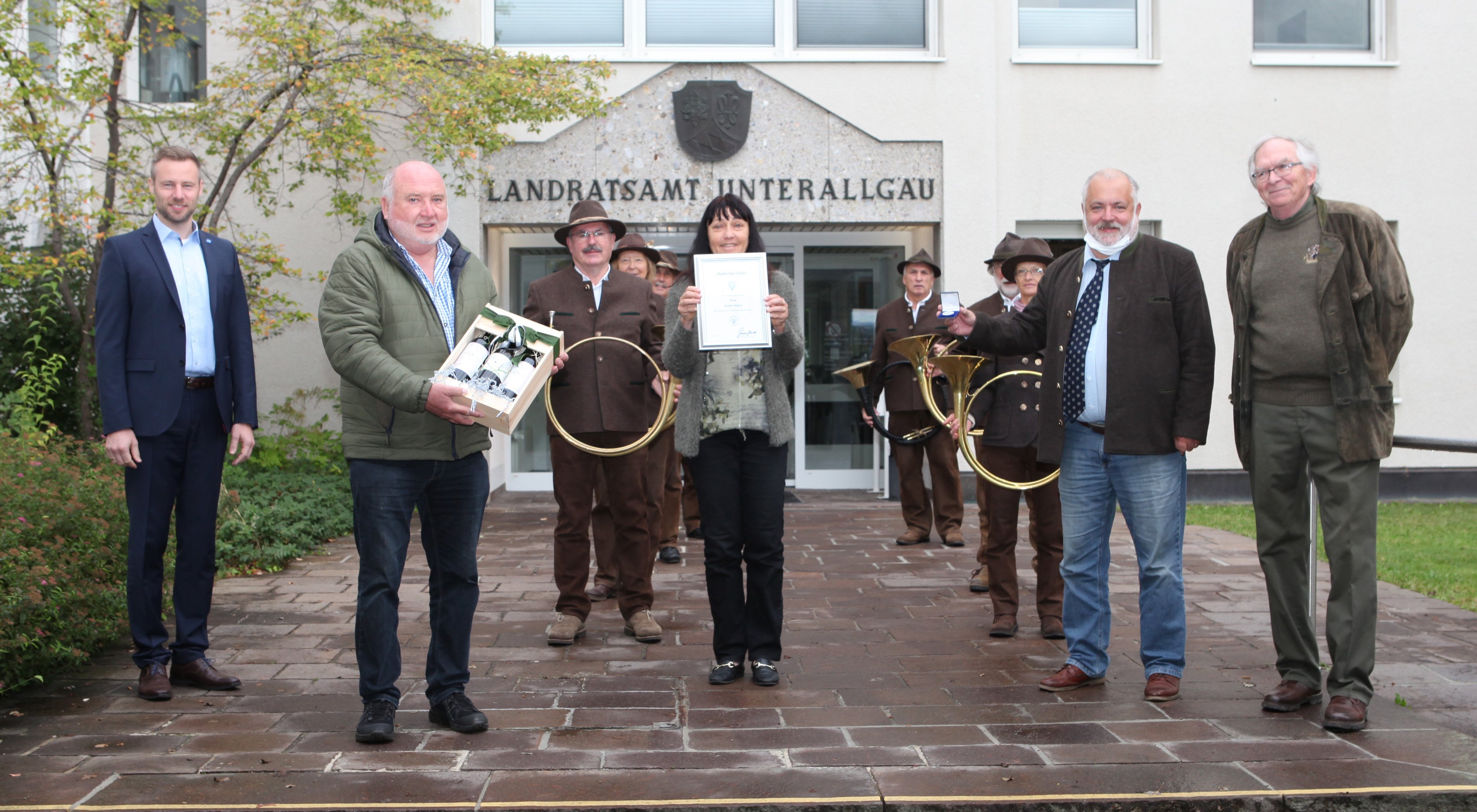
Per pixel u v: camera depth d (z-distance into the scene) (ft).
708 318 12.88
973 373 15.72
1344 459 11.78
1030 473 16.20
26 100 23.81
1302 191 12.31
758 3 32.50
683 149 31.81
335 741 11.22
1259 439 12.52
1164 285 12.94
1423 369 33.19
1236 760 10.64
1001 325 14.15
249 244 28.22
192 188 13.29
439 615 11.82
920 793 9.79
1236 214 32.91
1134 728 11.66
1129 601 18.61
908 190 32.35
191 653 13.32
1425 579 19.85
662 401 15.58
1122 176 13.21
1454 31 33.06
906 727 11.71
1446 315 33.22
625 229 16.51
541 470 35.73
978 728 11.69
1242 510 30.71
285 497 25.76
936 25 32.58
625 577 16.02
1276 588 12.45
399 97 26.71
